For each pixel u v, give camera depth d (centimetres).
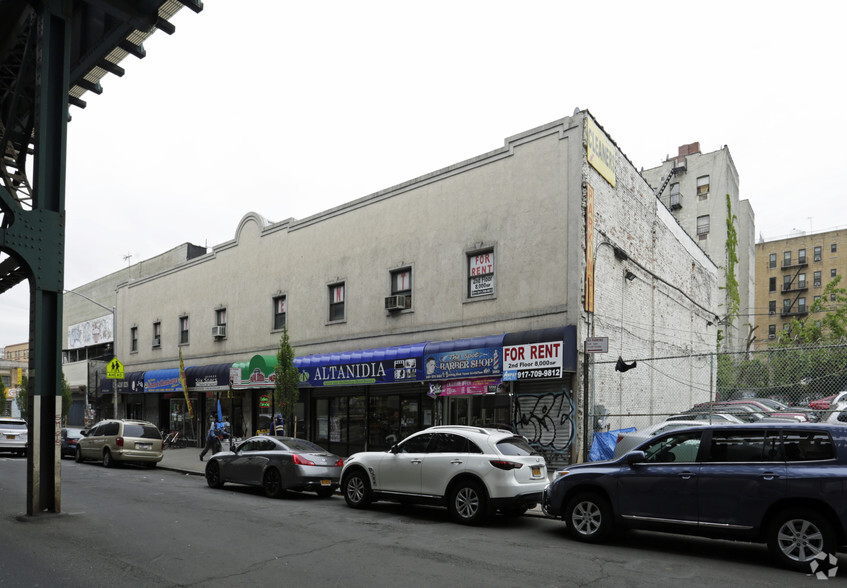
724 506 716
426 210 1839
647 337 1966
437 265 1788
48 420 978
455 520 976
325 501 1230
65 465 2022
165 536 837
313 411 2145
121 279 3781
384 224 1961
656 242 2125
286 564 690
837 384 1784
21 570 655
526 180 1606
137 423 2002
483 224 1686
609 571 666
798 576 644
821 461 675
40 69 981
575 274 1475
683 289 2456
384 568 676
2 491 1281
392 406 1878
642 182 2011
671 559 722
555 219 1533
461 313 1708
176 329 2931
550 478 1380
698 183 4247
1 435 2334
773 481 688
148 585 605
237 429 2489
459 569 673
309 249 2230
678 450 783
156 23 1040
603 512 809
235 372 2250
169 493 1308
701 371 2653
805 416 1551
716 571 666
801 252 7300
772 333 7400
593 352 1289
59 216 979
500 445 977
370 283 1981
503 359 1524
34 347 954
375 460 1099
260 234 2464
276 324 2366
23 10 1073
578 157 1509
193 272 2845
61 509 1049
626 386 1758
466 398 1680
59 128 995
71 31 1109
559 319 1495
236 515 1023
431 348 1689
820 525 653
